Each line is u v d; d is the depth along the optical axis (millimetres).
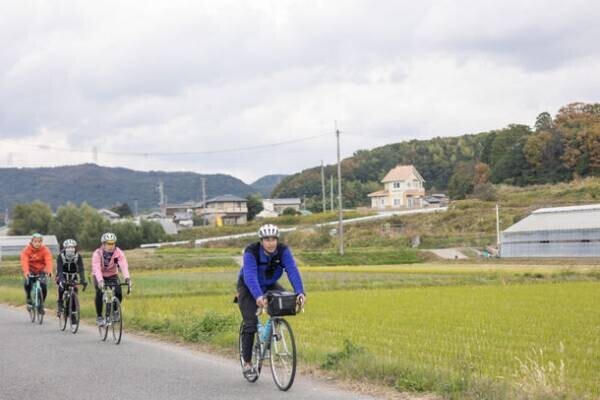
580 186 102562
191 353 14180
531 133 127375
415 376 10258
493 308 24750
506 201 102062
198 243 98062
